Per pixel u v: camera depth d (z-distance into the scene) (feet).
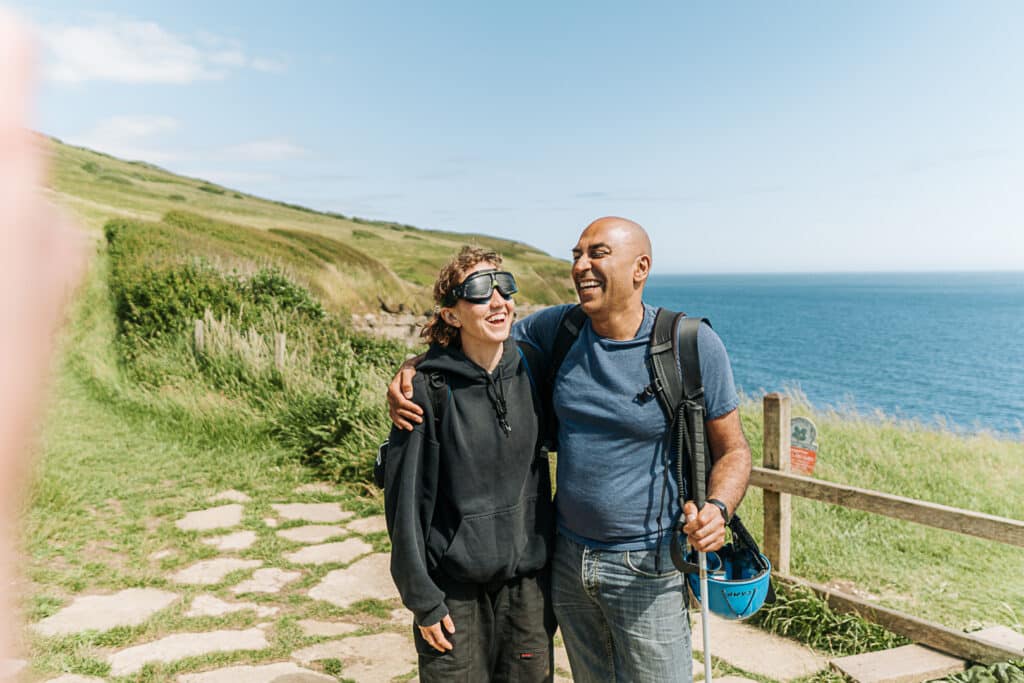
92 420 31.27
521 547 8.75
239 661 13.47
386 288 117.39
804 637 14.69
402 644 14.47
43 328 0.67
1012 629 15.05
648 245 8.59
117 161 352.69
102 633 14.05
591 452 8.53
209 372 37.35
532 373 9.16
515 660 8.97
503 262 8.77
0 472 0.67
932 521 13.21
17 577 0.81
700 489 8.22
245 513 21.90
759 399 38.11
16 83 0.63
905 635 13.98
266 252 104.12
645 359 8.43
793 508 21.94
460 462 8.50
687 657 8.57
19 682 0.82
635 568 8.35
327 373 35.45
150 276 51.08
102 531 19.49
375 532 20.79
